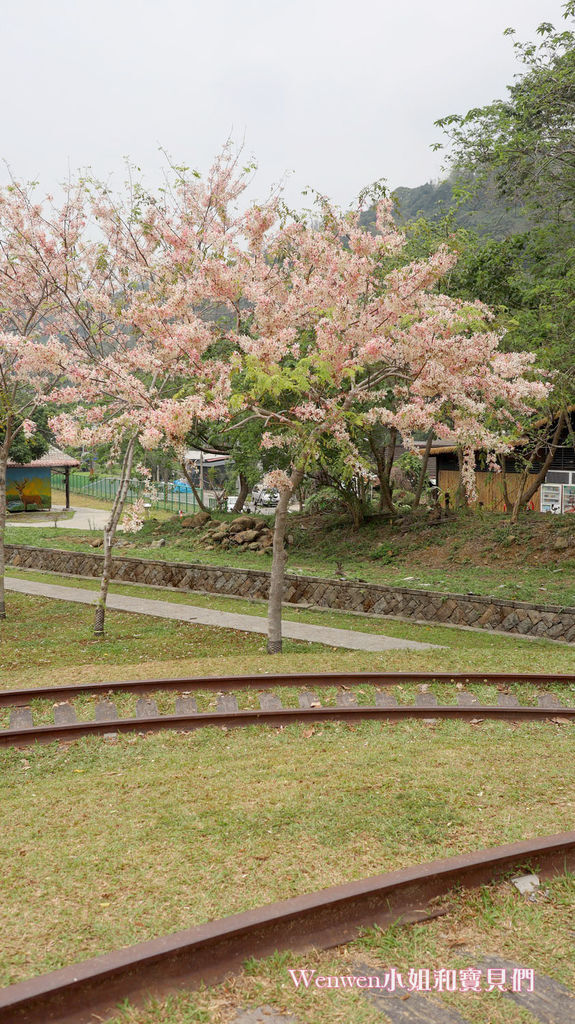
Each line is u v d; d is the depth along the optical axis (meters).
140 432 14.85
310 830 6.06
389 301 13.58
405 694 11.23
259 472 30.00
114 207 16.11
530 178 22.70
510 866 5.24
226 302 14.43
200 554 29.05
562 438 31.58
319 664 13.08
